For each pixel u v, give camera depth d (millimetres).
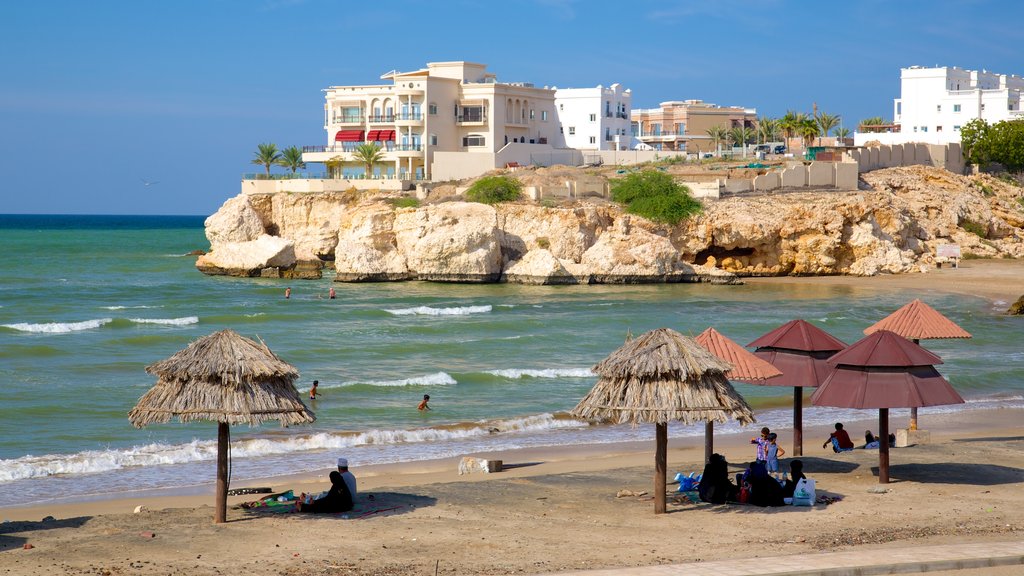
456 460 27984
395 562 16281
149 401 18266
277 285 86875
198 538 18016
